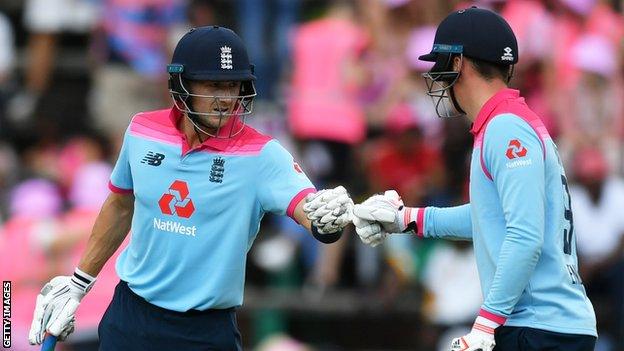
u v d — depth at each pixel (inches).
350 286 1306.6
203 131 699.4
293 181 694.5
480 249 670.5
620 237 1268.5
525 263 637.3
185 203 700.0
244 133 709.3
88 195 1283.2
